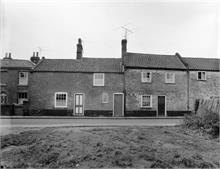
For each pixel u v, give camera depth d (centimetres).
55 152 732
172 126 1224
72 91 2234
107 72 2261
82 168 630
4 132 1008
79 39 2500
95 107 2225
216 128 1013
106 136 900
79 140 838
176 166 648
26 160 694
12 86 2583
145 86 2253
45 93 2225
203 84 2312
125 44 2377
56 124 1352
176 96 2267
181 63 2388
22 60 2808
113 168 627
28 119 1719
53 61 2419
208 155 727
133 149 757
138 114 2217
